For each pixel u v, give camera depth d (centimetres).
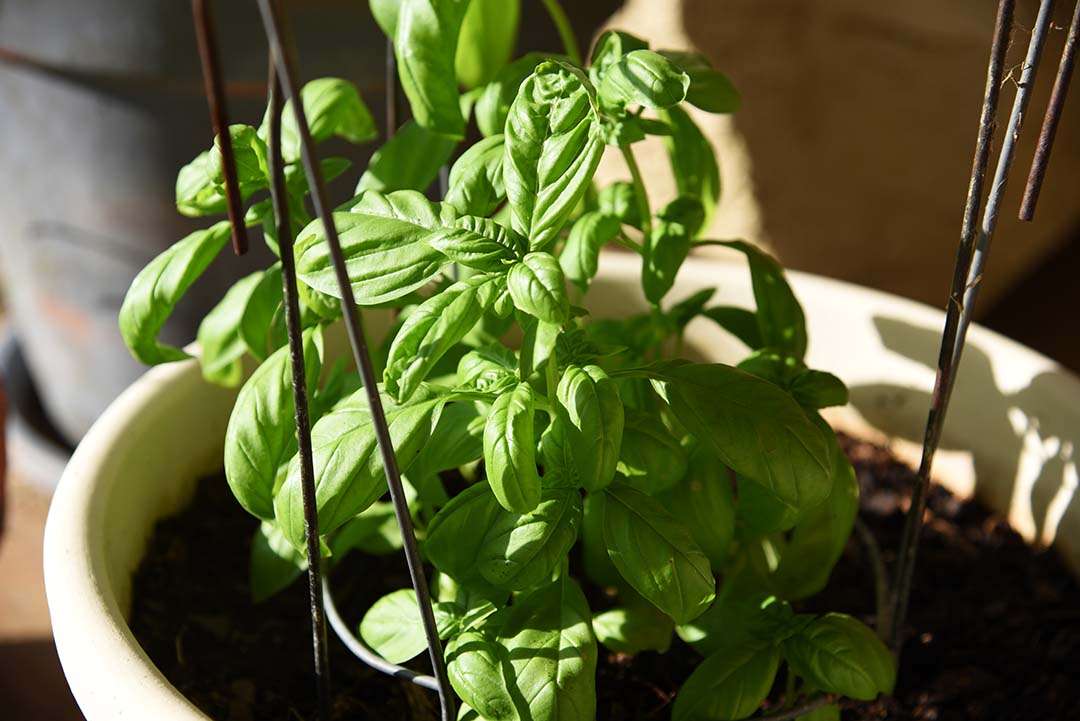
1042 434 80
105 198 99
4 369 126
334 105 69
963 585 81
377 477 60
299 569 71
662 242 69
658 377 63
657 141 136
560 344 63
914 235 138
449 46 65
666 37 139
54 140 97
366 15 89
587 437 59
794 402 62
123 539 73
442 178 76
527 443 58
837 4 135
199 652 73
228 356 74
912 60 134
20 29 91
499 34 76
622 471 65
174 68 90
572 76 57
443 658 61
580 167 57
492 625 63
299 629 75
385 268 59
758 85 136
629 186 73
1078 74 134
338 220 60
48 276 106
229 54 89
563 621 61
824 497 62
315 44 89
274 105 52
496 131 68
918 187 137
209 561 78
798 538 71
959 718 73
